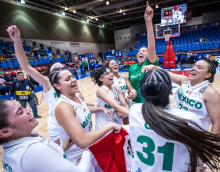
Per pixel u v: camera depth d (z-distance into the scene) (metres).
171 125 0.59
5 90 7.48
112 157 1.18
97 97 1.60
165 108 0.70
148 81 0.73
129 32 25.48
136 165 0.83
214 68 1.16
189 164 0.66
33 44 12.87
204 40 15.48
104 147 1.12
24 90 3.65
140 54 2.04
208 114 1.22
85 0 13.31
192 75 1.26
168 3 15.95
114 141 1.13
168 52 10.95
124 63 15.59
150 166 0.75
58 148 0.83
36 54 11.98
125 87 2.24
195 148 0.60
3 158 0.69
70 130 0.90
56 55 14.00
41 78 1.64
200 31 19.34
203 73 1.18
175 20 13.66
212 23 19.08
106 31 24.78
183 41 17.97
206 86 1.19
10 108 0.67
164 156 0.70
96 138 0.92
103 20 21.33
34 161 0.63
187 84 1.36
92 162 1.25
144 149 0.76
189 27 20.42
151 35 1.58
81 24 19.23
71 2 13.17
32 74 1.56
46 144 0.71
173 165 0.69
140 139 0.77
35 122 0.78
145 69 1.48
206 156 0.64
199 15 20.72
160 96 0.69
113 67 2.14
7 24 11.20
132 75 2.17
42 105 5.18
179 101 1.43
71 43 17.78
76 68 13.32
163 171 0.72
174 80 1.59
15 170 0.65
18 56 1.44
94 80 1.67
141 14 19.69
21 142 0.67
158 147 0.70
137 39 24.25
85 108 1.23
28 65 1.53
